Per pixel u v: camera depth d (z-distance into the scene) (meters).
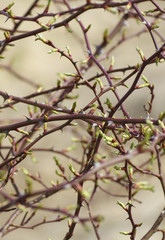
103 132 1.99
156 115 6.04
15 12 6.94
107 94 6.07
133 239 2.01
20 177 4.99
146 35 6.37
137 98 6.13
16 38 2.14
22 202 1.37
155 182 5.08
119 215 4.80
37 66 6.30
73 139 2.63
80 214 4.68
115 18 6.40
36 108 2.61
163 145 1.86
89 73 5.43
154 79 6.34
